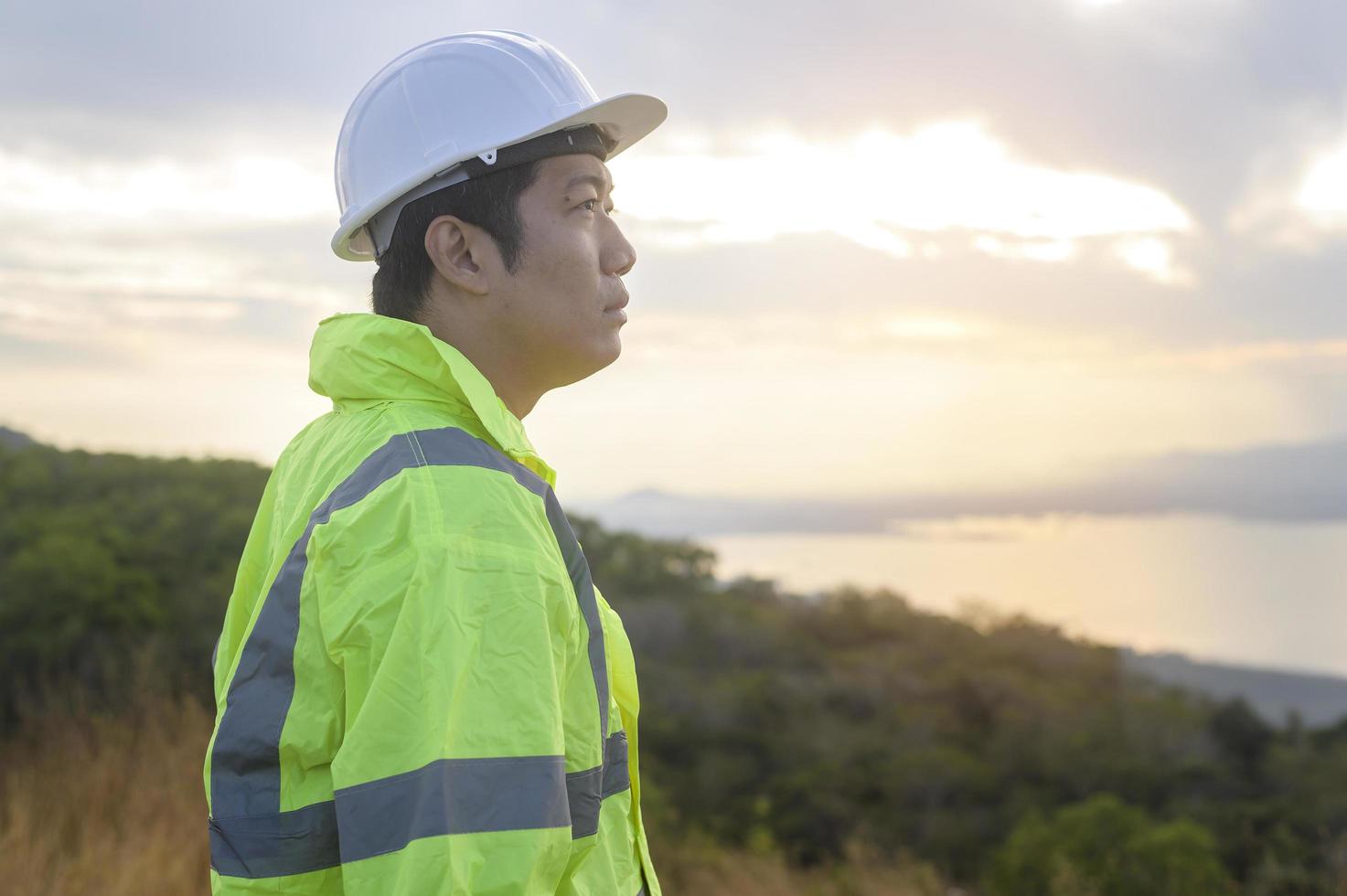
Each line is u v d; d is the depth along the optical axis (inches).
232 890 36.4
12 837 156.2
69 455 510.9
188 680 265.9
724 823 520.4
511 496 36.1
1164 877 458.3
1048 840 491.5
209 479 507.8
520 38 47.1
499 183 44.0
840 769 601.3
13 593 324.5
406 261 45.1
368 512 34.9
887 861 495.5
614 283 46.6
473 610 33.4
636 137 50.3
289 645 36.1
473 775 31.8
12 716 264.1
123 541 392.5
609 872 39.3
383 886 31.5
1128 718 753.0
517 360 45.3
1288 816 561.6
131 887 153.8
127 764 195.8
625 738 42.5
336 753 35.2
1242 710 762.8
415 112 45.1
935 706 788.0
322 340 43.9
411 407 39.7
